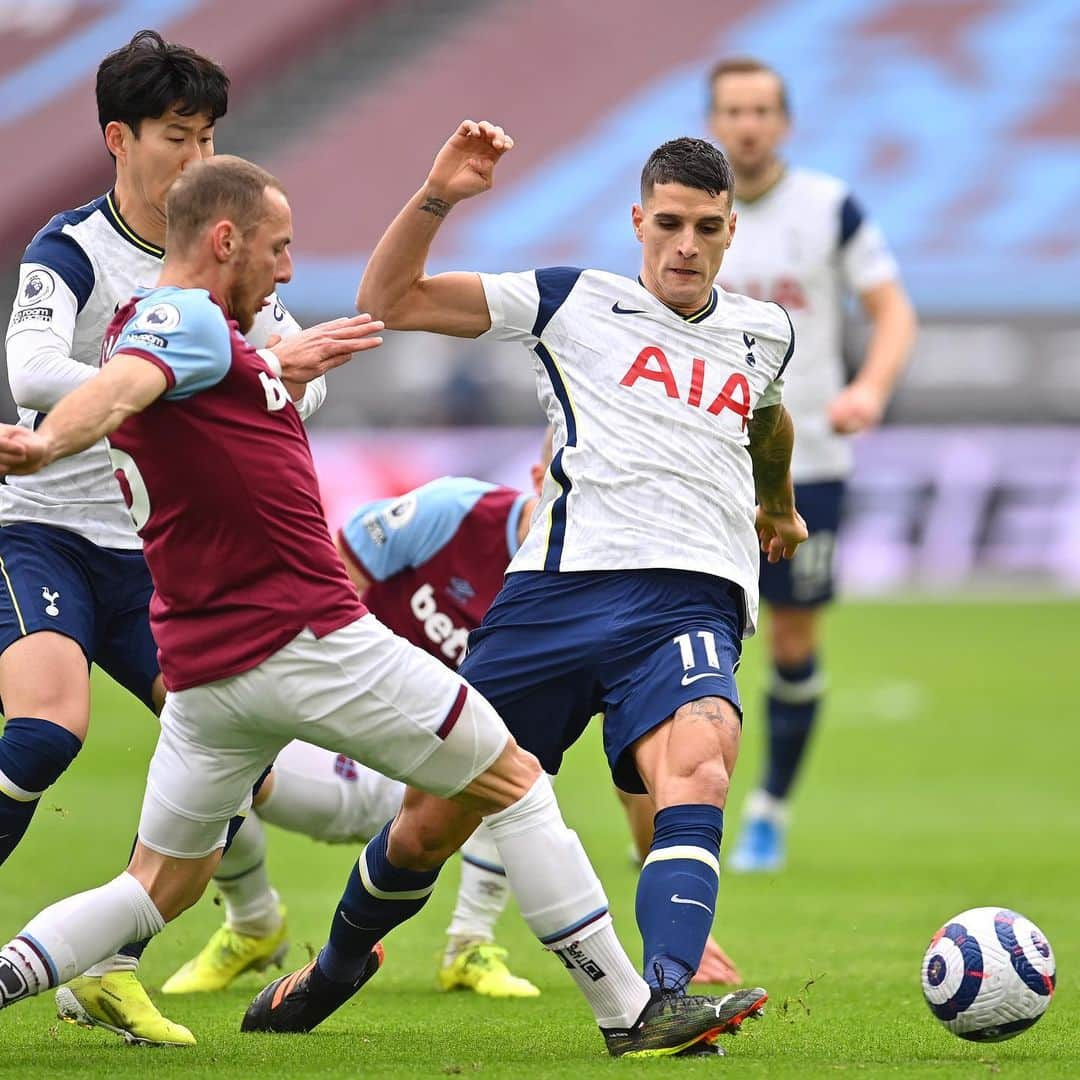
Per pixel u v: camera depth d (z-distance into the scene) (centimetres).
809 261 3497
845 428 3288
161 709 1952
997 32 11838
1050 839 3925
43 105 11319
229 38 11969
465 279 1866
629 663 1777
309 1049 1730
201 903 3077
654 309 1869
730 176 1850
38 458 1421
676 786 1692
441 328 1867
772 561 2109
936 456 8919
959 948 1667
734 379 1864
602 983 1641
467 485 2320
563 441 1853
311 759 2242
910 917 2916
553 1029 1911
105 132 1922
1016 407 9669
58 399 1791
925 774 4922
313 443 8650
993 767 5028
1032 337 9694
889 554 8888
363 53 12231
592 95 11756
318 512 1587
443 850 1758
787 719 3559
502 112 11688
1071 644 7312
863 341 9075
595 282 1883
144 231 1933
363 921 1794
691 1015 1609
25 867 3412
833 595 3553
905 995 2175
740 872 3497
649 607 1784
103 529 1933
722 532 1825
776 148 3522
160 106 1878
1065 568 8850
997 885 3291
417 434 8825
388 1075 1535
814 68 11725
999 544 8881
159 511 1558
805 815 4312
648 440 1819
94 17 12206
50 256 1886
